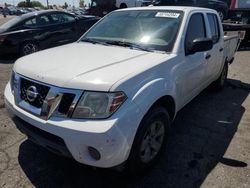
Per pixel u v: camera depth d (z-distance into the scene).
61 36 9.86
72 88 2.62
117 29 4.17
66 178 3.10
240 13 13.38
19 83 3.04
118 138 2.55
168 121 3.34
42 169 3.23
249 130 4.34
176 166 3.37
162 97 3.19
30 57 3.43
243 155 3.63
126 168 2.96
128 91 2.69
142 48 3.66
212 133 4.22
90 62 3.06
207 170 3.30
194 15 4.25
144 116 2.88
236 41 6.85
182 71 3.65
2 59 9.15
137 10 4.42
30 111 2.85
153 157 3.23
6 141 3.76
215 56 5.06
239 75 7.62
